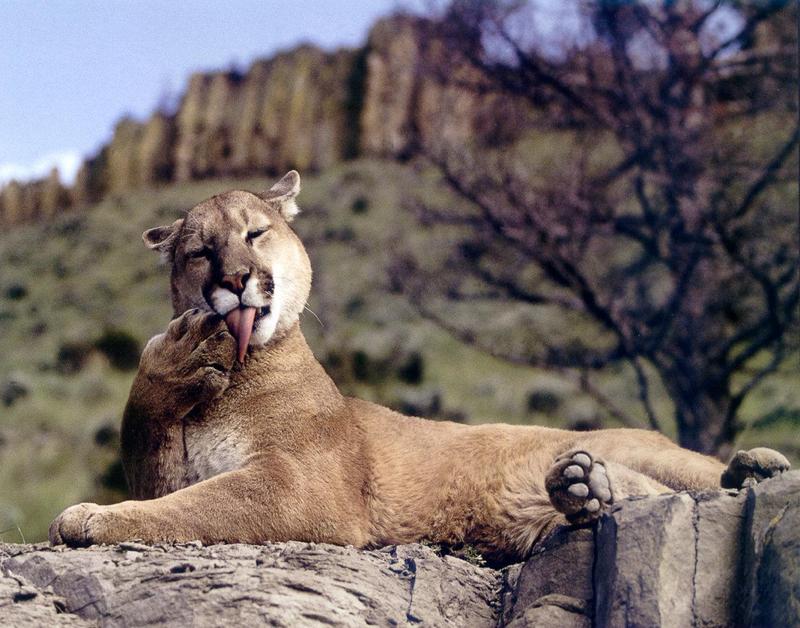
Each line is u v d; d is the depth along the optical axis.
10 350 31.42
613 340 21.52
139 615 5.09
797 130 15.87
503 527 6.61
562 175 16.92
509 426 7.05
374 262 33.38
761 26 17.69
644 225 16.70
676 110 16.27
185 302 7.12
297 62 61.16
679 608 4.88
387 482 6.83
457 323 28.42
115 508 5.99
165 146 61.19
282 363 6.92
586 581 5.37
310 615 5.02
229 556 5.68
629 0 16.38
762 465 5.64
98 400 25.56
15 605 5.16
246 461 6.56
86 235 46.03
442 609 5.55
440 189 19.27
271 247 7.14
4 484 18.88
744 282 16.55
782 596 4.55
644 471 6.32
